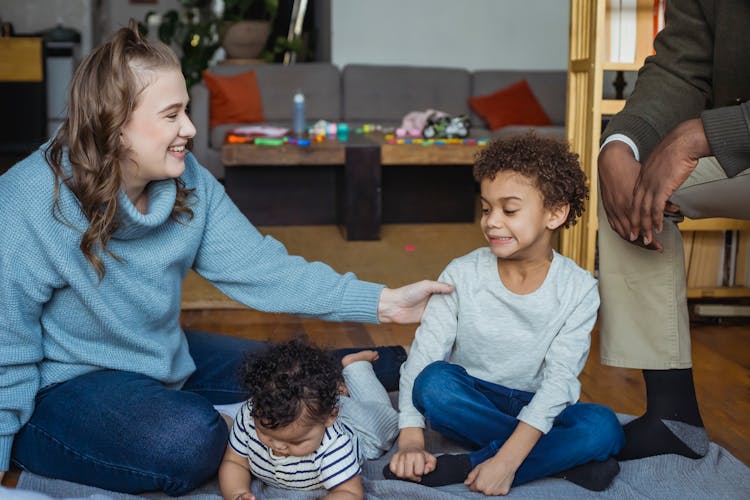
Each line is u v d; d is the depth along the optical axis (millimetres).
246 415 1411
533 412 1439
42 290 1432
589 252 2691
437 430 1593
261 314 2834
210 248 1668
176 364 1661
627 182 1533
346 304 1667
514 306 1534
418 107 5910
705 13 1644
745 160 1385
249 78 5660
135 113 1380
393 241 4098
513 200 1450
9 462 1486
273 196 4578
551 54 6402
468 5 6273
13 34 7602
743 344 2490
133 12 8344
